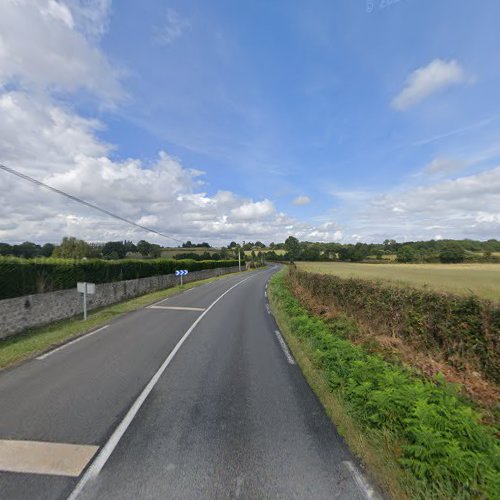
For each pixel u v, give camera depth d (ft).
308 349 26.71
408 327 27.63
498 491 9.38
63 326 40.45
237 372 22.24
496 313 19.33
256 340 31.76
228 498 10.05
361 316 37.45
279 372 22.29
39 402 17.04
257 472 11.28
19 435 13.62
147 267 89.30
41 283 45.91
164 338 32.30
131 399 17.53
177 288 92.22
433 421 12.26
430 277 117.70
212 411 16.12
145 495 10.13
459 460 10.50
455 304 22.43
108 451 12.48
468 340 21.18
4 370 22.40
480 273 143.33
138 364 23.86
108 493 10.20
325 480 10.90
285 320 41.47
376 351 25.57
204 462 11.83
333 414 15.46
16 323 37.50
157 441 13.23
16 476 10.94
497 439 12.55
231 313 48.52
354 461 11.97
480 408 15.92
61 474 11.08
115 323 40.11
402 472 11.09
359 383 17.40
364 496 10.21
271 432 14.03
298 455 12.31
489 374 19.45
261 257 353.10
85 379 20.66
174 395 18.15
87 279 58.39
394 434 13.01
